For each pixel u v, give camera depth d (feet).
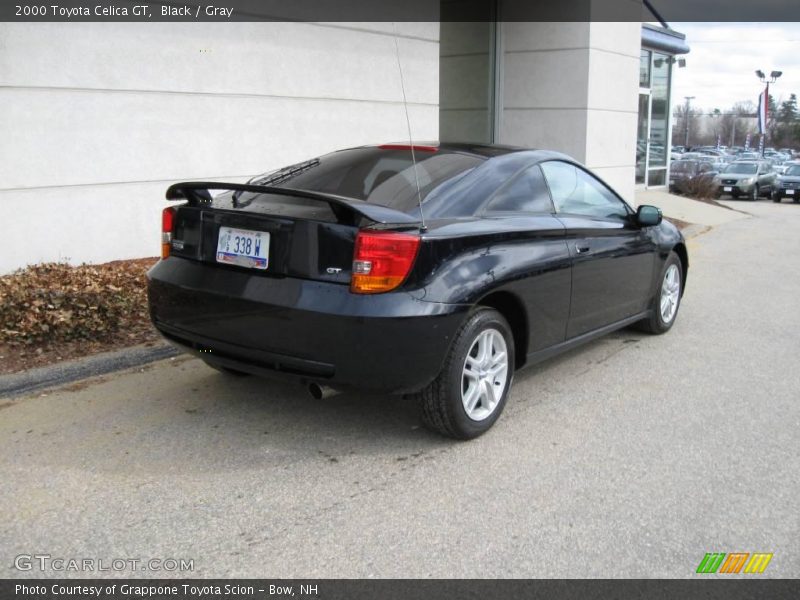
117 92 21.70
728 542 9.90
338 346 11.02
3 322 15.69
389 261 11.01
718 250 39.47
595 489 11.27
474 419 12.71
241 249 11.98
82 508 10.33
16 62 19.51
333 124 27.91
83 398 14.35
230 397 14.62
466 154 14.35
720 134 359.46
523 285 13.09
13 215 19.99
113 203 22.11
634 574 9.13
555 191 15.33
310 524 10.08
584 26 38.91
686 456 12.55
